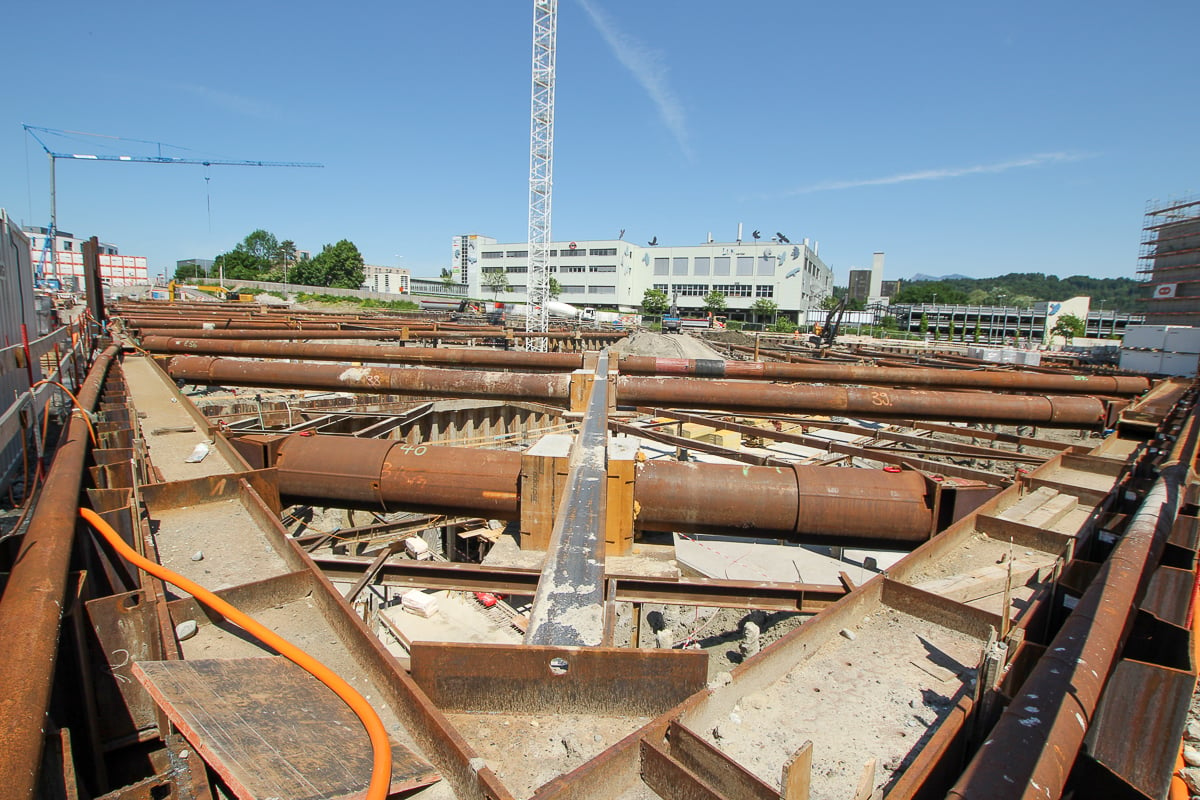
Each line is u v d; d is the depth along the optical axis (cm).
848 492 766
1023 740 268
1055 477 996
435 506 827
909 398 1389
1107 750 365
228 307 4622
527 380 1360
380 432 1777
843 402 1376
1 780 209
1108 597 390
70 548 413
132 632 388
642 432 1158
